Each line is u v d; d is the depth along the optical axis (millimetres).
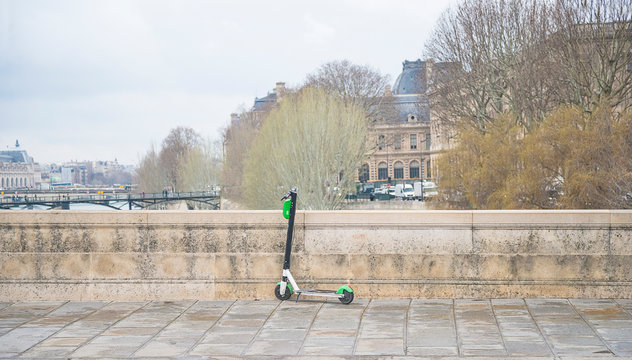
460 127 55125
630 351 7402
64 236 10633
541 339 7918
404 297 10219
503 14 53906
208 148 158625
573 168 41500
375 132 111750
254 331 8594
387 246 10258
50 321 9266
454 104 58188
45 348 8008
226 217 10430
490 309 9422
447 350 7625
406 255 10234
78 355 7738
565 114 43125
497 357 7328
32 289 10656
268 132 78125
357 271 10305
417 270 10211
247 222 10398
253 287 10406
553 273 10008
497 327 8492
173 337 8398
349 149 71312
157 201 136000
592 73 45406
